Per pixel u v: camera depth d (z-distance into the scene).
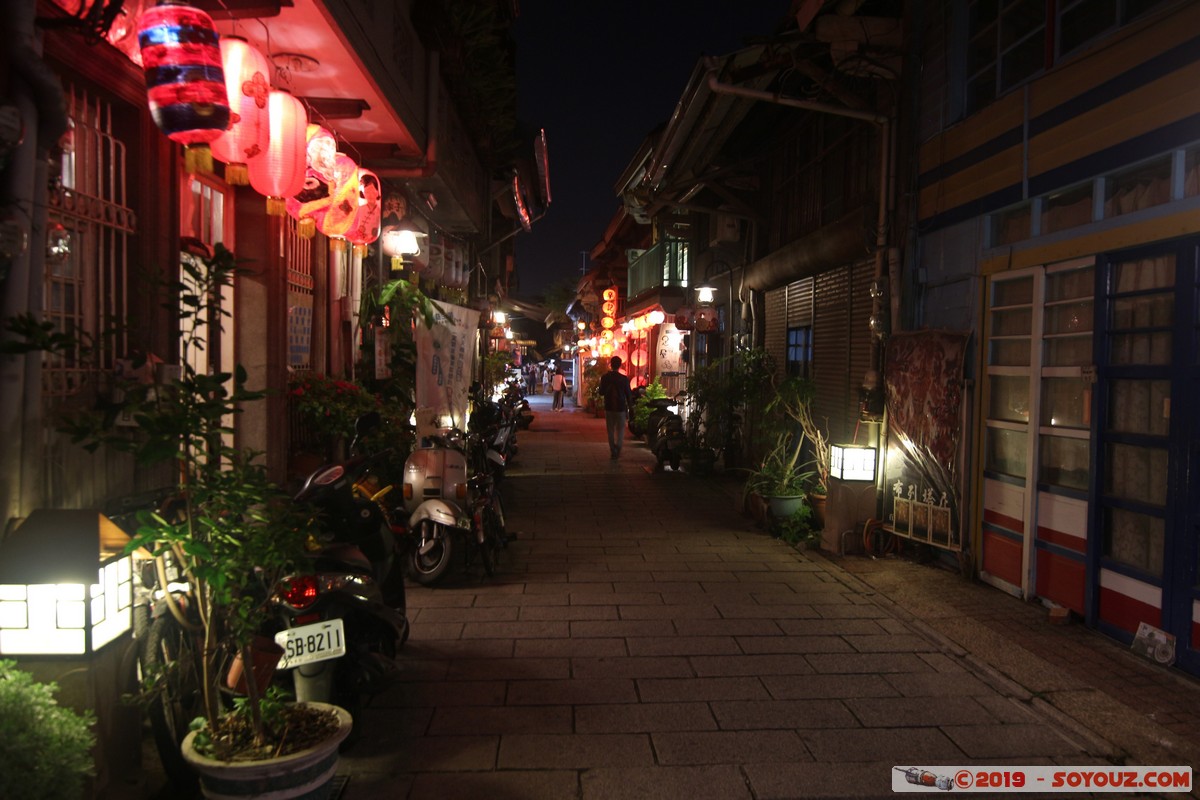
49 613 3.01
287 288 6.58
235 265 3.56
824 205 10.80
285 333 6.39
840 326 10.20
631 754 4.04
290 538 3.12
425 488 7.27
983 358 7.04
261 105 3.99
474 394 11.24
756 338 13.92
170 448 2.88
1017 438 6.74
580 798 3.63
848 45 8.18
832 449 8.36
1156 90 5.08
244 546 3.07
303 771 3.00
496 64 9.93
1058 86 6.00
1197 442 4.91
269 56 5.00
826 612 6.33
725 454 14.58
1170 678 4.95
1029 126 6.32
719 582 7.21
